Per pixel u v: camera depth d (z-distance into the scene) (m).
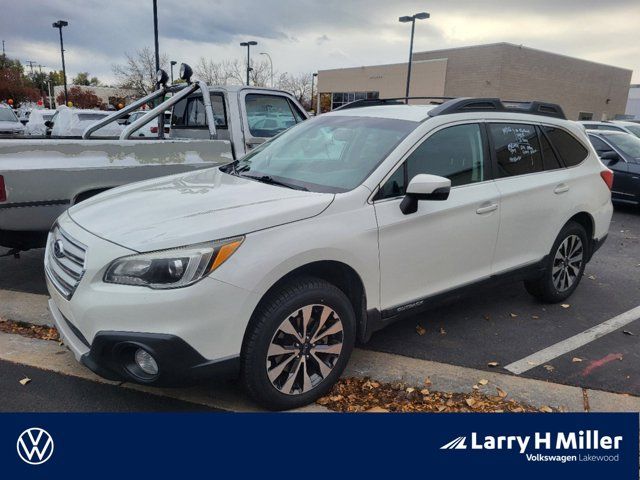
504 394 3.37
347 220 3.12
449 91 40.22
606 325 4.53
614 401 3.35
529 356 3.92
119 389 3.31
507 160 4.16
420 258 3.51
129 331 2.61
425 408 3.21
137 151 4.93
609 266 6.39
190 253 2.62
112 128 14.23
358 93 47.25
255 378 2.88
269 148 4.25
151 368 2.72
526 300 5.06
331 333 3.14
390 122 3.83
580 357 3.93
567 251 4.80
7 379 3.39
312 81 52.19
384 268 3.31
